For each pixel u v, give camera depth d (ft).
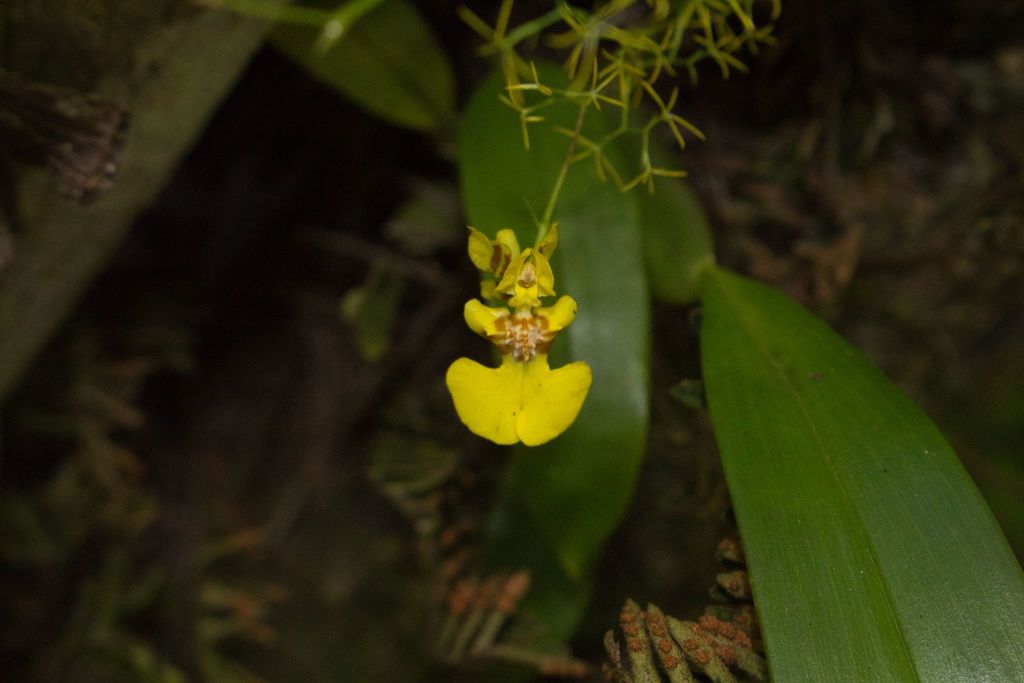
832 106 0.73
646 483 0.79
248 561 0.86
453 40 0.76
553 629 0.70
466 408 0.57
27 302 0.66
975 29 0.71
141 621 0.84
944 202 0.75
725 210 0.75
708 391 0.59
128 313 0.81
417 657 0.85
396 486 0.76
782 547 0.54
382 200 0.80
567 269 0.63
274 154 0.80
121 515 0.83
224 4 0.59
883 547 0.54
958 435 0.85
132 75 0.60
